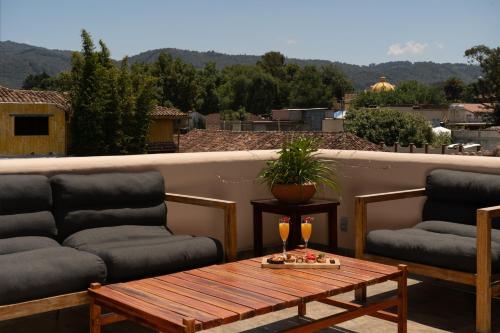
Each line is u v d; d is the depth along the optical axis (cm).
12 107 3431
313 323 323
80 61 4234
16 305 327
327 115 5497
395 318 368
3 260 349
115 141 4159
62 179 438
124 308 301
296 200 550
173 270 399
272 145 3158
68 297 345
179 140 4000
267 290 317
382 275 347
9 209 411
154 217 473
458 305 439
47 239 410
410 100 9256
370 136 4688
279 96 9900
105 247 391
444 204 496
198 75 9319
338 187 573
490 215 382
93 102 4119
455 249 401
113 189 456
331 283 329
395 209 559
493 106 6831
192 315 279
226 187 572
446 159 517
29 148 3494
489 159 491
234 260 436
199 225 553
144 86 4259
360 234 463
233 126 5384
